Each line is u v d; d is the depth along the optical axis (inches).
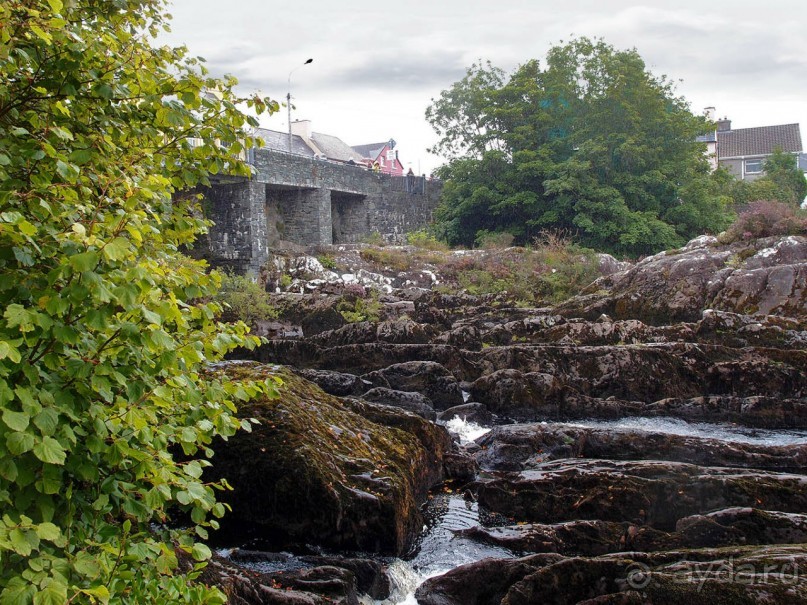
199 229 179.8
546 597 212.4
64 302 114.0
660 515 287.6
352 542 257.6
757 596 189.0
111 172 148.3
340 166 1314.0
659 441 372.2
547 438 383.2
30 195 127.6
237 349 647.1
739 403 487.5
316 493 256.5
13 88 143.6
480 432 463.8
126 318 129.4
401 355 595.5
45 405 119.9
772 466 352.2
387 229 1472.7
